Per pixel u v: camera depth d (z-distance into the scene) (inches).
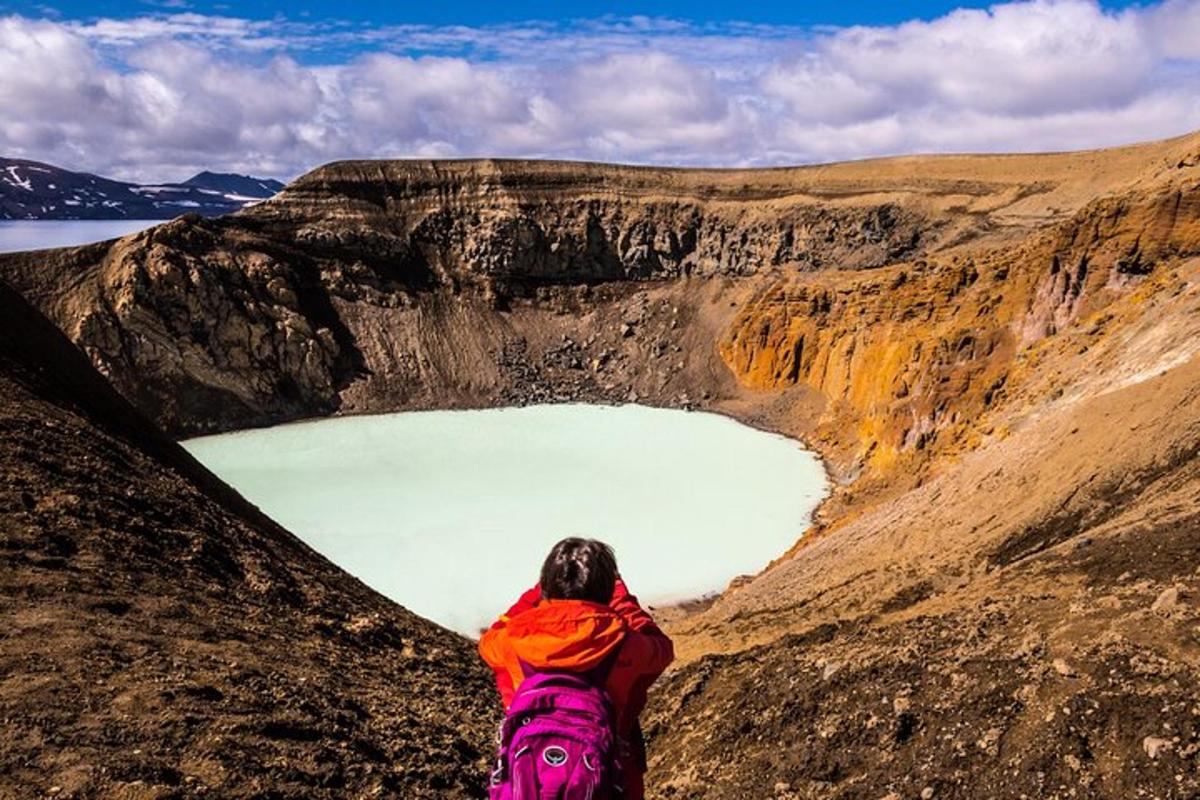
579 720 128.3
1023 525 878.4
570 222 4397.1
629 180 4495.6
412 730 490.6
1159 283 1592.0
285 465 2709.2
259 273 3722.9
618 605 149.9
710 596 1643.7
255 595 688.4
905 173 4192.9
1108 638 372.2
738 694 542.3
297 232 4065.0
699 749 500.1
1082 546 618.2
